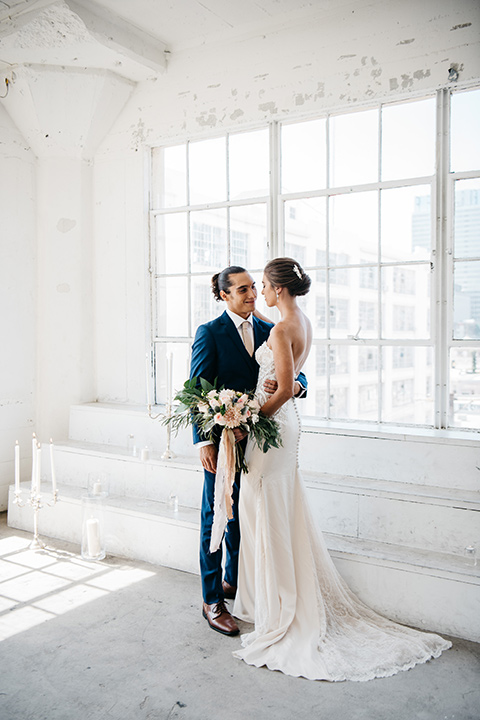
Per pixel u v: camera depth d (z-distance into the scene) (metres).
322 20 3.48
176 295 4.30
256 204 3.90
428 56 3.17
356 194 3.53
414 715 2.04
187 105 4.04
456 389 3.35
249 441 2.58
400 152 3.39
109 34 3.65
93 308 4.59
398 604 2.65
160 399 4.43
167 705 2.11
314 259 3.74
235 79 3.83
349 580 2.76
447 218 3.21
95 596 2.99
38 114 4.20
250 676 2.29
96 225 4.54
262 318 3.08
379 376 3.47
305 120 3.67
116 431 4.20
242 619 2.75
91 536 3.46
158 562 3.39
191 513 3.42
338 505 3.02
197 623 2.71
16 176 4.40
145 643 2.54
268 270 2.54
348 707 2.08
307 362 4.30
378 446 3.15
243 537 2.70
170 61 4.09
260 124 3.81
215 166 4.06
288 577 2.53
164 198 4.33
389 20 3.27
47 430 4.53
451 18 3.10
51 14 3.44
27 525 4.02
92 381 4.61
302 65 3.57
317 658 2.33
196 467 3.51
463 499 2.75
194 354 2.70
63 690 2.20
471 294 3.20
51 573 3.28
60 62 3.93
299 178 3.72
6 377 4.41
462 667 2.32
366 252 3.52
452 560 2.66
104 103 4.20
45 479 4.24
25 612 2.82
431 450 3.01
